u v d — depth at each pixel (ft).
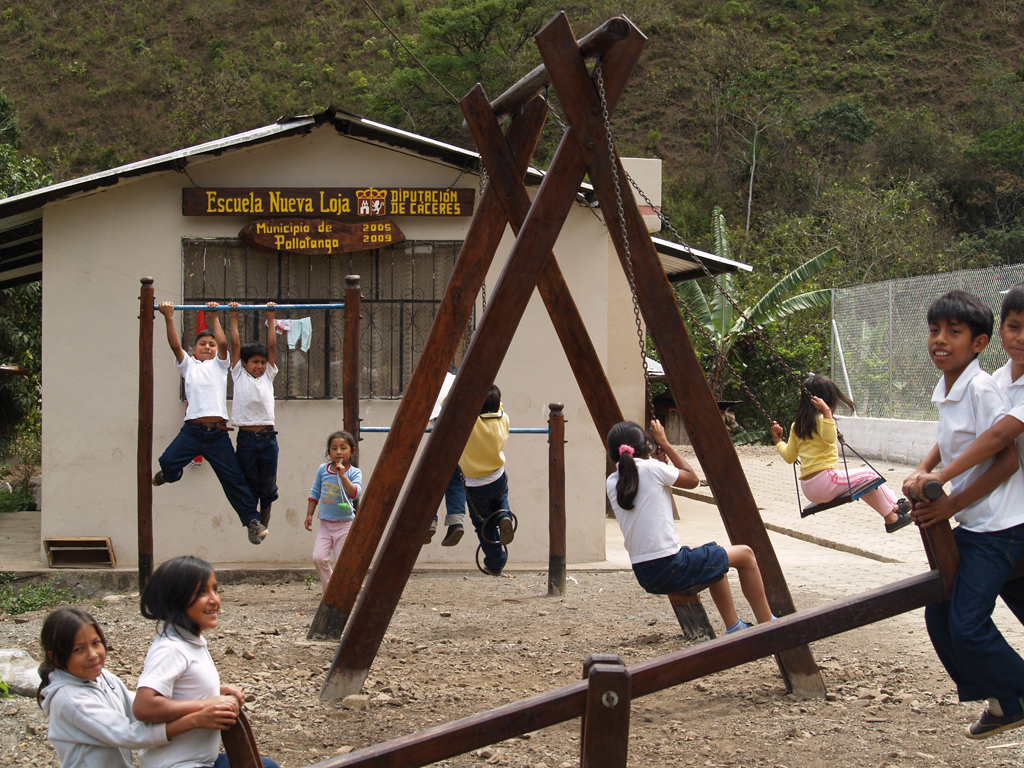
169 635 9.55
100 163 141.08
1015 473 11.01
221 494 28.43
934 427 54.19
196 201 28.09
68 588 27.04
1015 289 11.03
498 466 21.09
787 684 15.62
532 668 17.84
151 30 177.88
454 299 17.92
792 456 22.12
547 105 17.48
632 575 28.12
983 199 130.41
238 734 9.25
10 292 47.55
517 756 13.39
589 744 9.23
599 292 29.35
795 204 129.18
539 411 29.43
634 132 146.20
